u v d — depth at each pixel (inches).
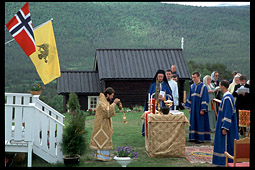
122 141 398.6
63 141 302.4
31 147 283.7
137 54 946.1
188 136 444.8
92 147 314.0
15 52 2854.3
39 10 3503.9
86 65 3117.6
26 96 354.0
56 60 373.7
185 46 3444.9
